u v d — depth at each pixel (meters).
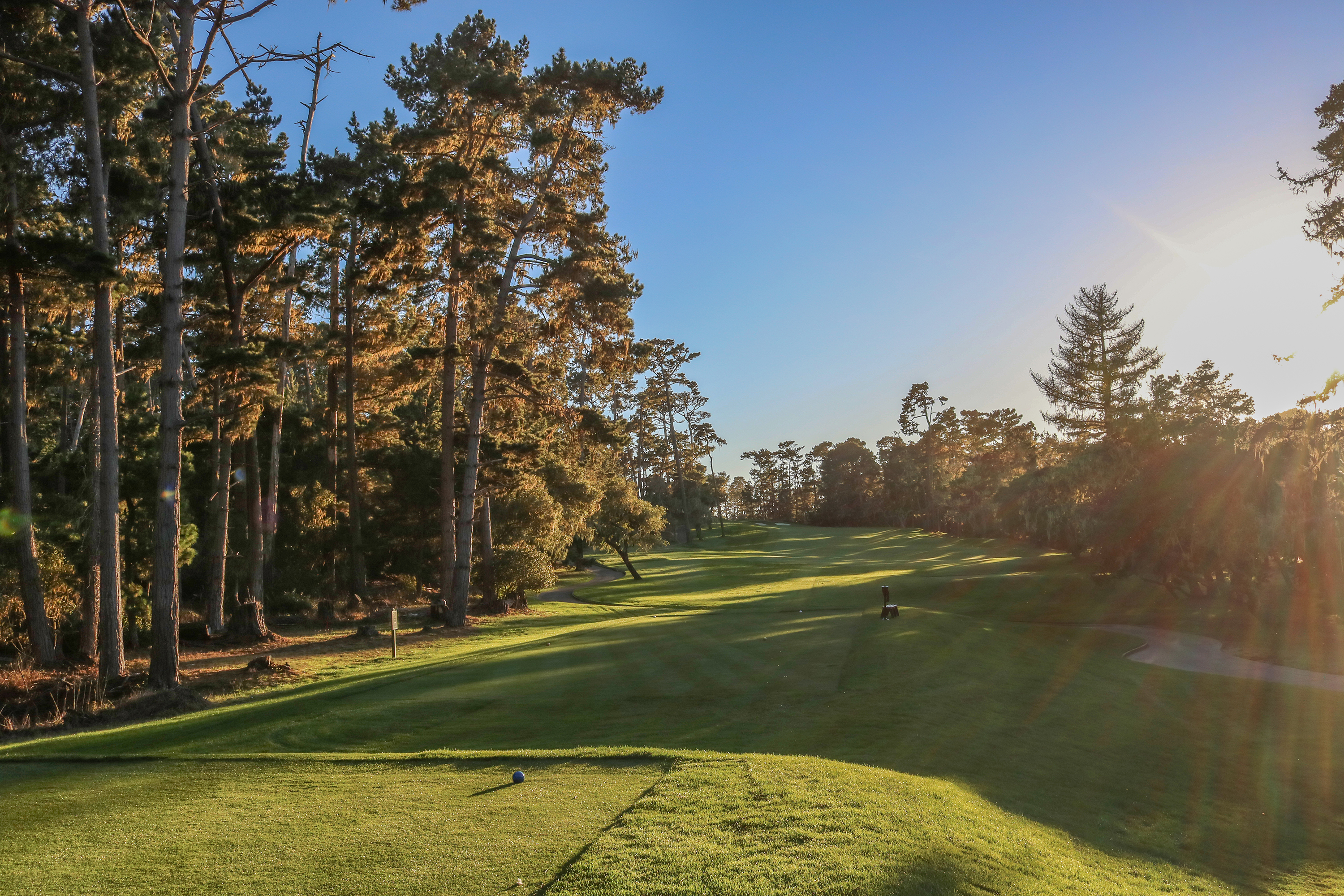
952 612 31.64
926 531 111.44
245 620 28.48
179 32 22.03
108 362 19.06
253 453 35.56
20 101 21.92
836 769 8.10
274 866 5.72
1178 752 12.56
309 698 13.71
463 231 30.05
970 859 6.21
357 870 5.60
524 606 39.03
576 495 42.97
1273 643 25.06
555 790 7.46
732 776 7.69
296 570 37.81
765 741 10.47
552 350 35.09
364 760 8.86
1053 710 14.19
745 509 178.12
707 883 5.31
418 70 33.34
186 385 32.25
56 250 18.62
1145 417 36.69
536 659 17.81
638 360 32.50
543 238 32.88
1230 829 9.28
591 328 32.06
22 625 24.14
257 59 19.56
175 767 8.77
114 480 18.95
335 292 36.84
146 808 7.23
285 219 26.12
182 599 40.78
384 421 40.78
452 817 6.75
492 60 34.72
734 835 6.18
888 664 16.03
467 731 11.08
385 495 45.38
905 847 6.09
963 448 113.12
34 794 7.79
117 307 27.23
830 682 14.40
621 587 55.47
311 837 6.32
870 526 129.25
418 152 30.47
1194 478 32.16
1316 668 21.30
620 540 61.12
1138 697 16.64
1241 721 15.16
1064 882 6.31
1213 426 33.47
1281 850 8.76
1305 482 28.47
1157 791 10.45
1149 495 34.03
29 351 27.64
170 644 18.30
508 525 42.28
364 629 27.88
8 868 5.77
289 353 27.47
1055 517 44.66
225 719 12.42
